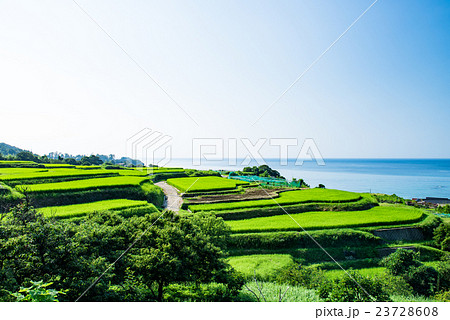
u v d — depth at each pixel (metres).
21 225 16.98
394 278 26.12
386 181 163.88
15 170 67.19
